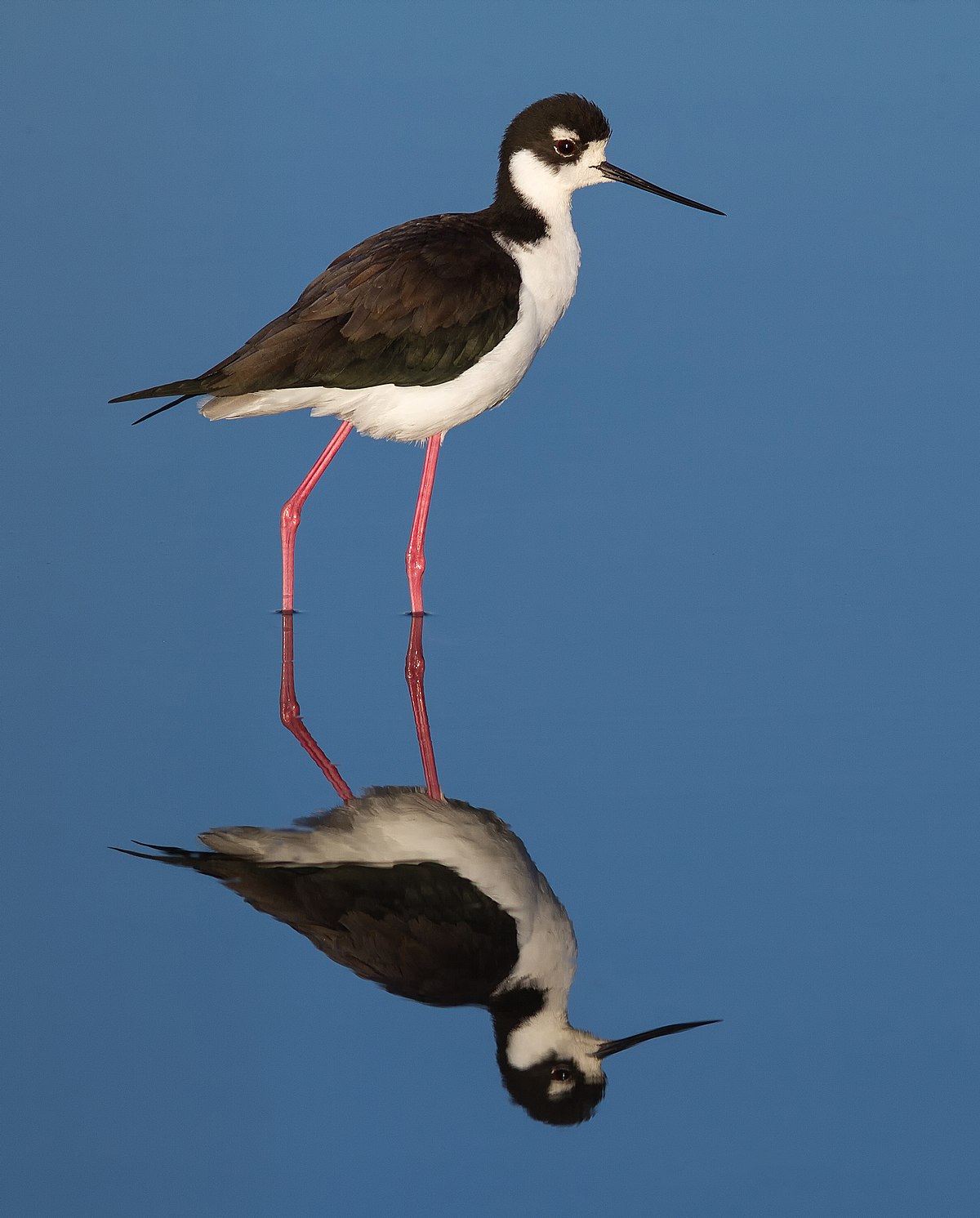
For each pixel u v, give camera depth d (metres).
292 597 11.83
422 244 11.09
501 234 11.56
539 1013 7.52
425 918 8.16
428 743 9.91
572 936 8.03
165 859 8.68
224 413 10.97
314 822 9.09
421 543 11.61
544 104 11.58
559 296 11.70
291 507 11.70
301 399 10.88
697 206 11.95
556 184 11.62
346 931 8.06
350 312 10.73
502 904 8.28
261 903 8.28
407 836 8.94
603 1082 7.17
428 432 11.48
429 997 7.63
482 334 11.02
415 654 11.02
